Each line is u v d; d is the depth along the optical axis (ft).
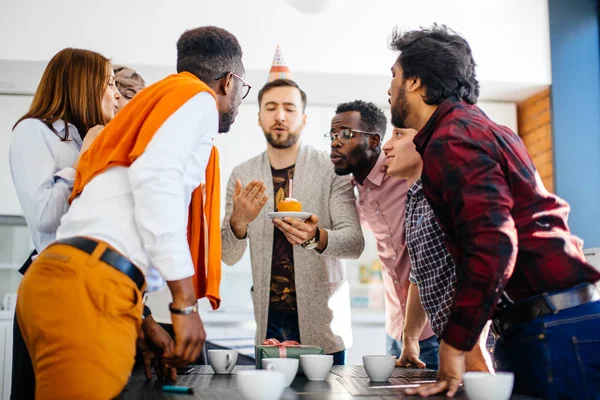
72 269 4.08
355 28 12.19
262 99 8.28
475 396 3.87
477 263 4.07
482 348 5.86
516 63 12.56
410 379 5.32
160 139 4.33
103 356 4.06
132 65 11.68
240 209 7.52
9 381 11.32
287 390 4.62
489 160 4.25
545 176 12.98
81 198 4.48
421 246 6.21
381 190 7.89
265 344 5.96
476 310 4.09
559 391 4.27
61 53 5.96
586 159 12.69
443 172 4.31
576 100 12.69
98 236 4.26
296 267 7.80
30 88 12.61
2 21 11.35
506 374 3.94
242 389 3.97
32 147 5.52
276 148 8.25
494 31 12.57
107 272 4.14
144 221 4.20
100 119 5.96
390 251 7.96
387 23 12.26
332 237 7.45
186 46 5.36
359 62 12.12
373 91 13.17
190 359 4.41
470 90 4.97
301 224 7.14
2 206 12.48
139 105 4.54
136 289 4.27
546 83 12.62
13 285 12.21
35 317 4.07
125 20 11.68
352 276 15.07
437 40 5.02
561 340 4.29
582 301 4.34
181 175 4.39
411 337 6.81
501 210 4.13
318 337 7.78
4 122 12.67
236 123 13.19
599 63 12.80
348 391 4.55
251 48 11.98
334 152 7.88
